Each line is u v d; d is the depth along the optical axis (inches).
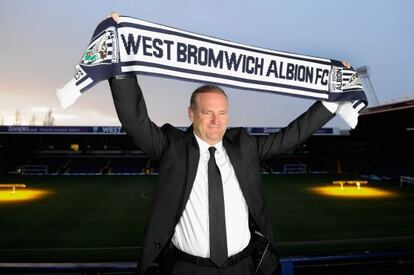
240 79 79.5
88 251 328.2
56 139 1296.8
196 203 65.0
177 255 66.4
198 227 64.2
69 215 494.9
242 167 69.4
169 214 64.9
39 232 403.2
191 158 66.0
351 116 87.7
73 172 1155.3
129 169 1192.8
